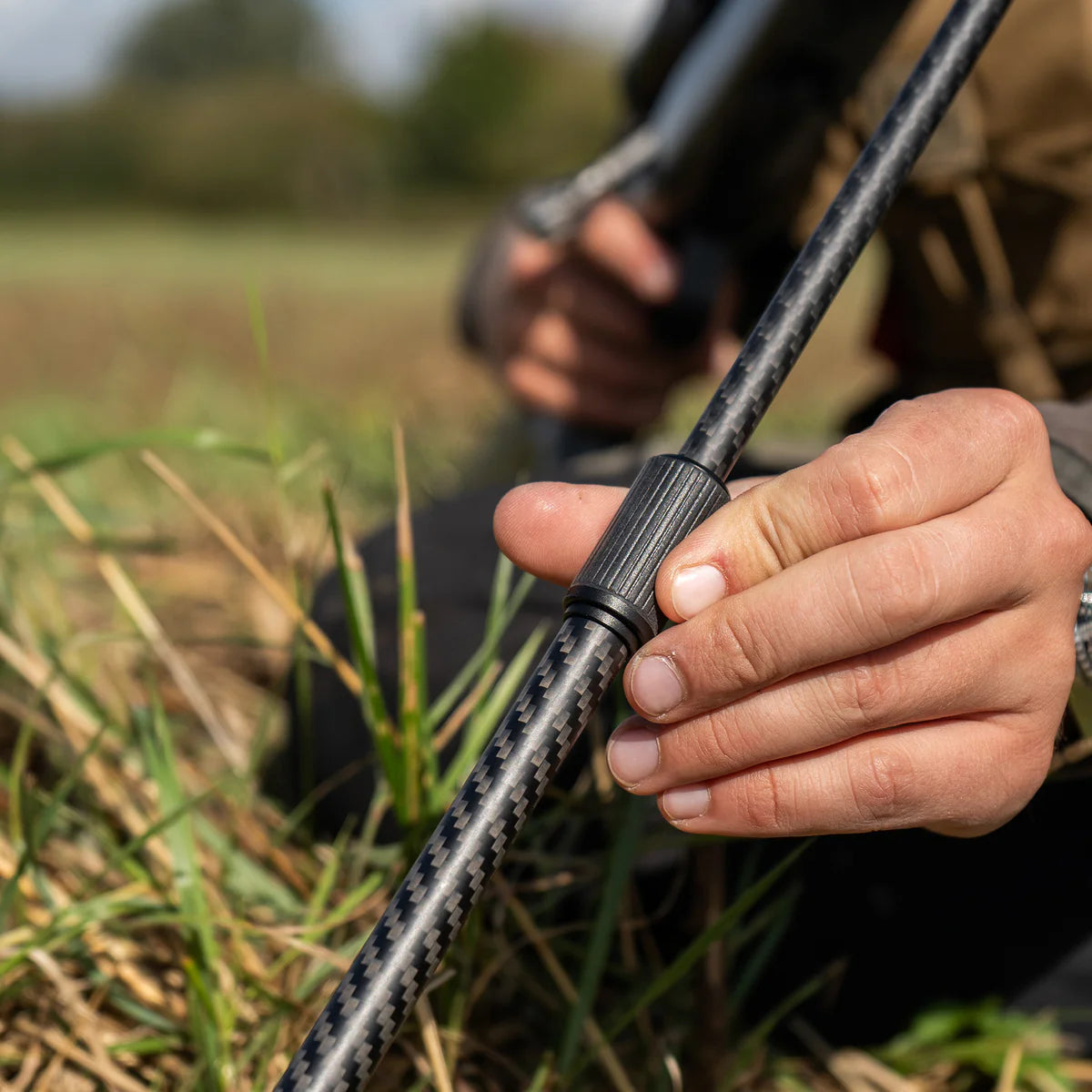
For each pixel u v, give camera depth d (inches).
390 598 23.1
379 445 54.4
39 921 20.2
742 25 27.8
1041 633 15.3
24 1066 18.9
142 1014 19.3
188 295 154.4
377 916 20.1
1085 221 25.2
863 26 26.7
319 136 523.2
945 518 14.8
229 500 47.0
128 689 27.3
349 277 200.8
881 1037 21.3
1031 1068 20.6
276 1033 18.8
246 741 27.2
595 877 20.3
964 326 27.2
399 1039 19.1
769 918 20.0
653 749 15.3
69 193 520.7
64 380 104.1
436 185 551.8
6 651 23.8
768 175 29.9
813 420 64.6
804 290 15.2
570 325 33.8
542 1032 20.4
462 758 19.8
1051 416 18.1
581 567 15.6
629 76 34.6
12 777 20.9
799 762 15.3
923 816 15.4
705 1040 19.4
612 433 34.8
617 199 32.2
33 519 30.4
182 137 524.1
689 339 33.0
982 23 15.7
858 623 14.6
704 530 14.9
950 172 25.6
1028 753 15.6
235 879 21.0
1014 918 20.2
